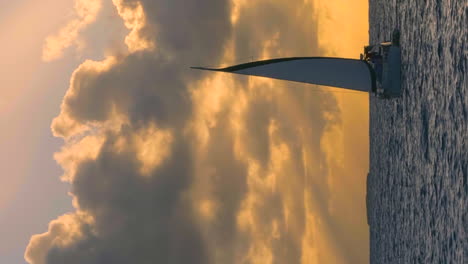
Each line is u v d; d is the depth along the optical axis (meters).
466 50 25.56
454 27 27.19
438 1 29.89
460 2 26.27
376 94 39.78
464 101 26.03
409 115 37.41
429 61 31.80
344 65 39.53
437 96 30.38
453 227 27.98
